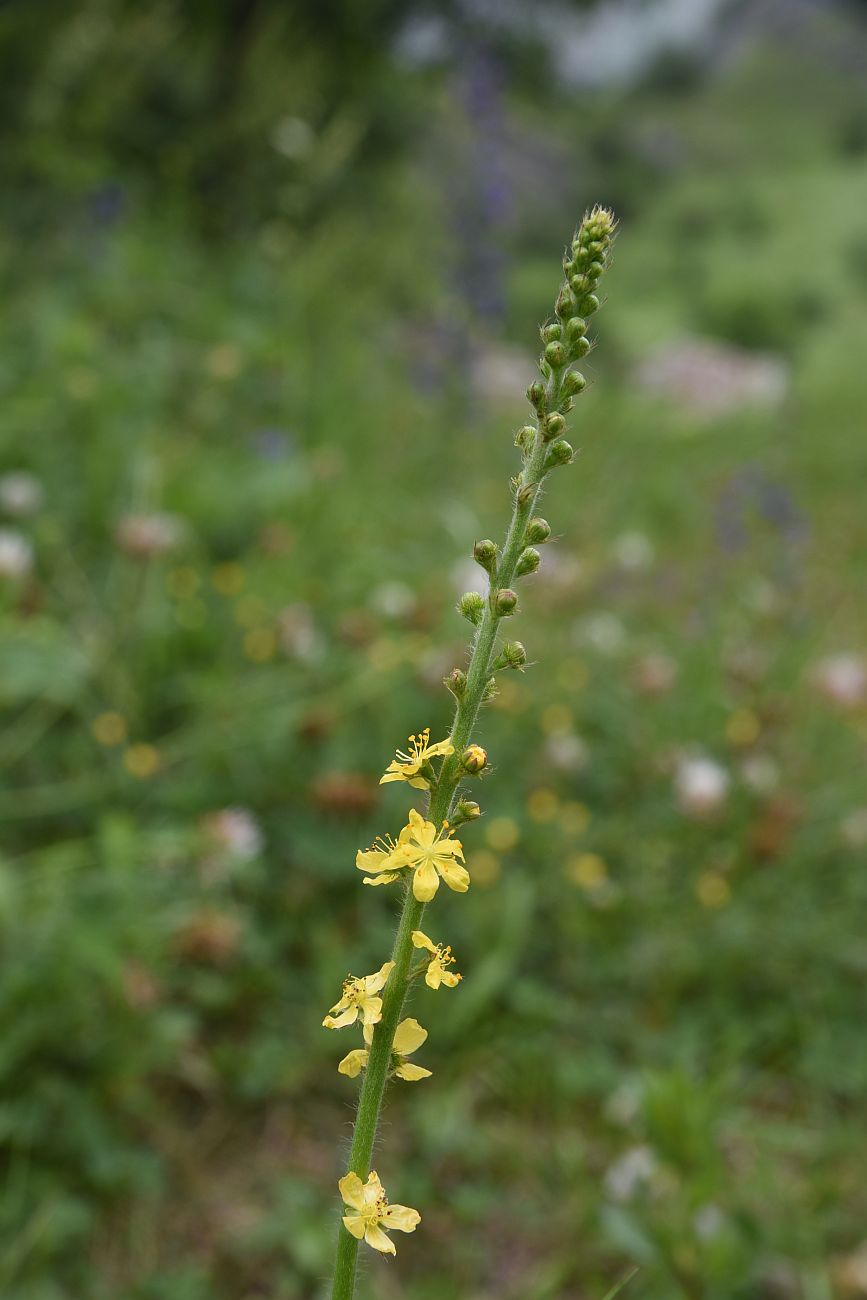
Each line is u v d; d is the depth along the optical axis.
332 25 11.51
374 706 4.20
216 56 10.23
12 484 4.65
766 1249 2.84
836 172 26.62
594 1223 2.90
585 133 24.09
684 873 4.01
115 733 3.79
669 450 9.02
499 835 3.81
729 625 5.24
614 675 4.84
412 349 8.00
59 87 7.34
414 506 5.93
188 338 6.68
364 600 4.79
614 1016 3.48
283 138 7.03
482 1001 3.27
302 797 3.80
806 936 3.76
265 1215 2.95
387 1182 3.05
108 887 3.18
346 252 7.55
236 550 5.10
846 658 5.24
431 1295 2.80
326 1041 3.25
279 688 4.11
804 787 4.39
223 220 8.47
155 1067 3.17
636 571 5.96
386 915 3.61
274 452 5.46
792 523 6.06
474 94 7.18
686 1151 2.61
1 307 6.23
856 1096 3.46
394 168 11.03
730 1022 3.56
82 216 7.32
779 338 19.25
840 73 31.84
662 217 23.58
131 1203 2.90
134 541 4.13
